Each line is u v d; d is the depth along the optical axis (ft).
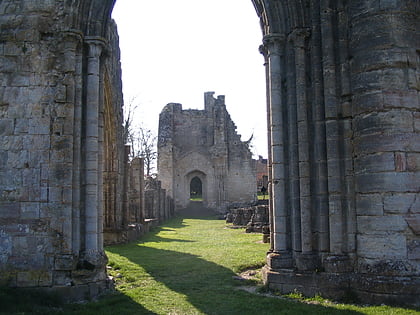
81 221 34.50
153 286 36.17
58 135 33.81
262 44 38.93
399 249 29.78
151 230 95.45
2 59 34.35
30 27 34.81
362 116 31.86
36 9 35.01
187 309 29.30
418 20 32.35
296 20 35.86
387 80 31.12
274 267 34.60
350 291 30.89
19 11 35.06
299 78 35.22
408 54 31.53
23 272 32.45
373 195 30.81
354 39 32.94
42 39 34.76
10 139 33.63
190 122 181.06
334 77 33.81
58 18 35.04
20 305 28.71
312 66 35.14
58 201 33.19
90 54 35.83
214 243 65.98
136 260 48.67
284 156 36.06
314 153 34.65
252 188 171.42
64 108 34.09
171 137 173.37
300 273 33.19
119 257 50.49
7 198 33.14
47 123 33.86
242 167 171.83
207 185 173.78
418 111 31.22
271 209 37.35
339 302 30.45
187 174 176.35
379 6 31.83
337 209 32.76
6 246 32.76
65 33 34.58
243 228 98.32
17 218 32.99
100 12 36.58
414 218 30.01
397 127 30.63
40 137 33.71
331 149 33.27
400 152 30.42
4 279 32.22
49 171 33.42
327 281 31.63
